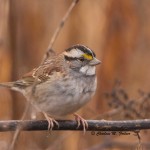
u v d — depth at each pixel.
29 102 10.16
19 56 15.87
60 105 12.17
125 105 13.18
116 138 15.29
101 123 11.41
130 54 15.65
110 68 15.47
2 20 14.71
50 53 12.38
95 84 12.31
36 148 15.32
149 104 13.21
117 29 15.53
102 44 15.52
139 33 15.81
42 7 16.05
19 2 15.87
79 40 15.66
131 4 15.60
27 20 16.02
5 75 14.86
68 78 12.16
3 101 14.95
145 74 15.85
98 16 15.57
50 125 11.34
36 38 16.02
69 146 15.32
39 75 12.42
